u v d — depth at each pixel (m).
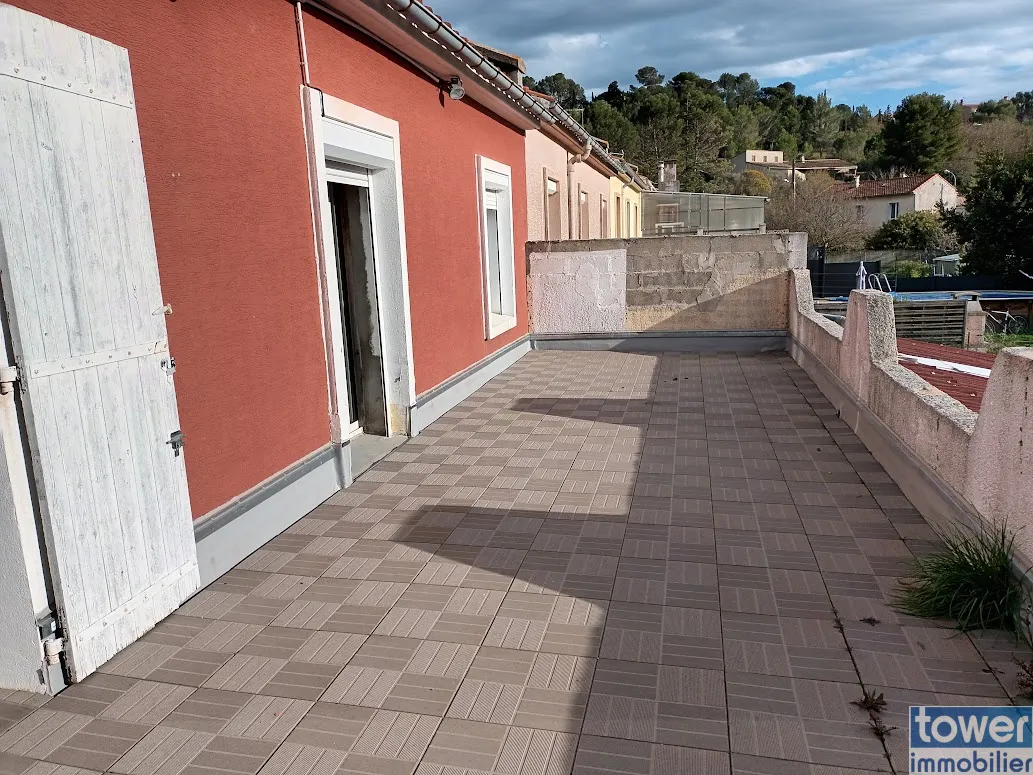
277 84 4.57
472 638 3.37
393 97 6.32
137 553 3.36
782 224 47.28
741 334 11.37
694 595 3.70
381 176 6.27
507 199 10.42
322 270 5.07
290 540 4.52
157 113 3.53
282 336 4.64
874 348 5.97
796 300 10.39
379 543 4.45
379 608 3.67
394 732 2.74
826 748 2.58
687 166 55.12
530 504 5.04
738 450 6.12
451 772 2.52
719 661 3.12
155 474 3.46
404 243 6.50
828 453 5.95
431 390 7.32
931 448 4.47
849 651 3.16
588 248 11.62
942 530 4.21
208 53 3.90
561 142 13.64
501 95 8.61
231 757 2.63
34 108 2.73
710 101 71.81
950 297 26.25
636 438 6.59
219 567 4.04
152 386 3.41
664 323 11.65
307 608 3.68
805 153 88.06
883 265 37.97
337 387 5.27
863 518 4.60
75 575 3.00
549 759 2.56
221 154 4.01
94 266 3.04
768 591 3.72
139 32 3.42
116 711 2.89
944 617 3.39
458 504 5.07
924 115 66.06
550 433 6.85
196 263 3.81
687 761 2.53
